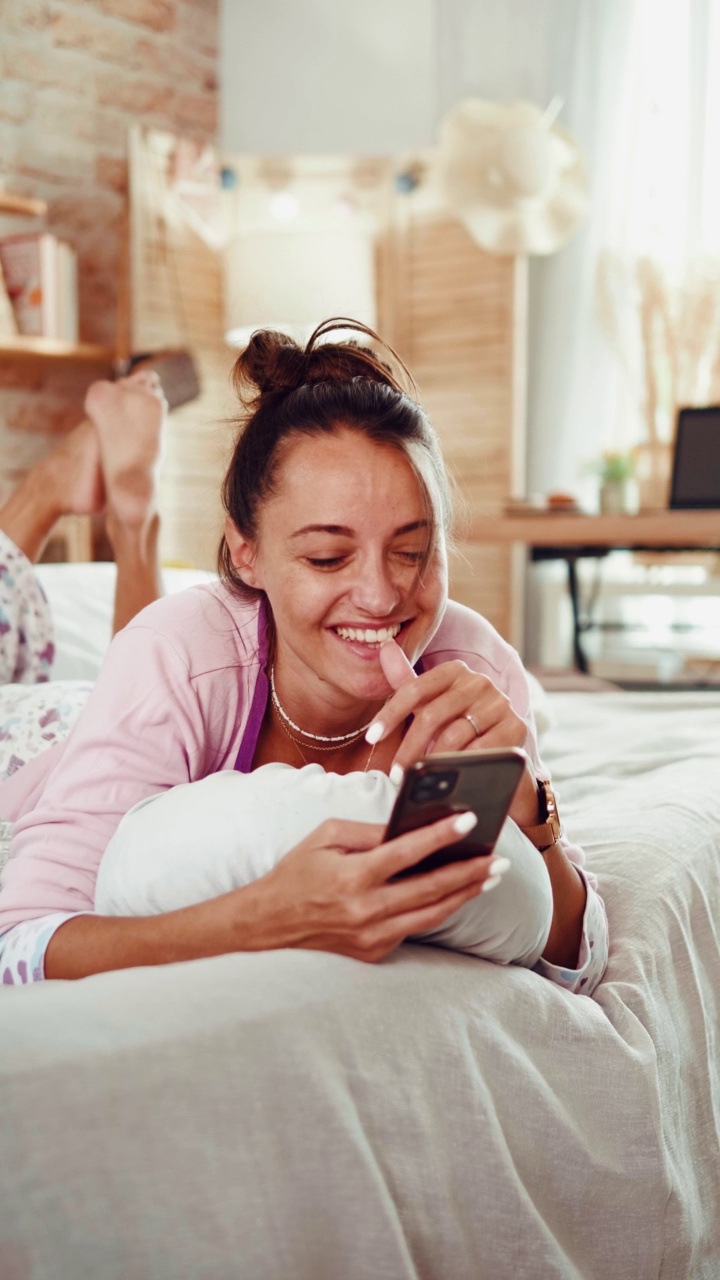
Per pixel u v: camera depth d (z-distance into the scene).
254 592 0.99
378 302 4.38
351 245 4.19
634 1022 0.96
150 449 1.84
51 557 3.51
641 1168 0.88
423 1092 0.73
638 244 4.19
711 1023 1.14
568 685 2.69
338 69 4.55
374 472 0.85
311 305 4.15
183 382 2.33
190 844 0.82
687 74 4.09
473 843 0.74
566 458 4.34
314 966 0.75
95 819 0.91
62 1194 0.57
